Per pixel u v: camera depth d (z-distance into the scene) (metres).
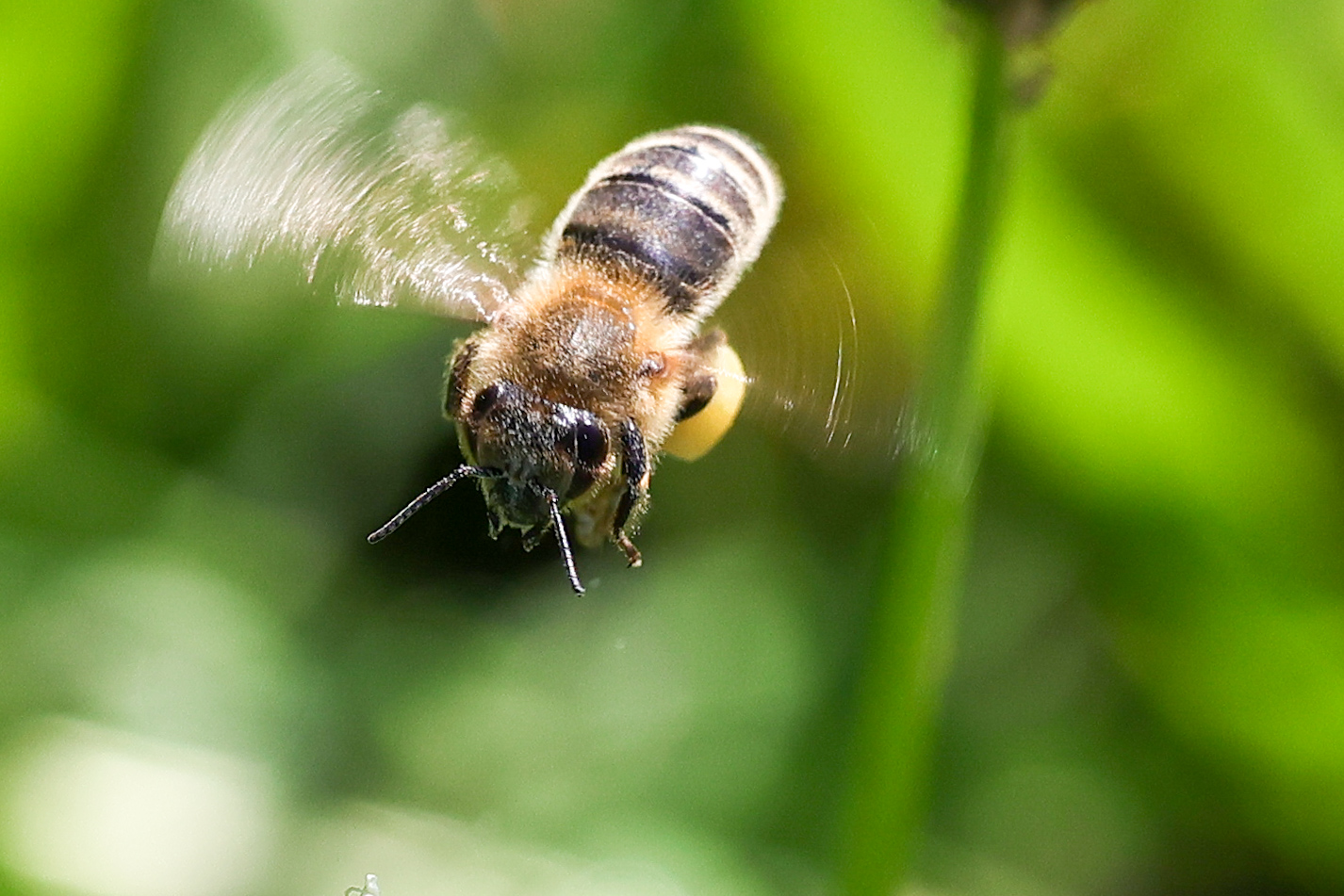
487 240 0.13
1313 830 0.14
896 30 0.14
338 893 0.14
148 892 0.14
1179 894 0.14
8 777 0.14
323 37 0.15
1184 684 0.15
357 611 0.15
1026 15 0.12
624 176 0.13
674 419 0.13
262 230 0.13
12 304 0.15
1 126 0.15
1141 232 0.14
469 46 0.15
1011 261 0.14
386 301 0.13
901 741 0.13
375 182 0.13
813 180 0.14
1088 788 0.15
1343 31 0.14
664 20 0.15
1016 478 0.15
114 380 0.15
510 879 0.14
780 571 0.15
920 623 0.13
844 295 0.13
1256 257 0.14
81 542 0.15
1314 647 0.14
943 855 0.15
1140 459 0.14
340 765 0.15
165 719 0.14
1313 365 0.14
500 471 0.12
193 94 0.15
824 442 0.12
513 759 0.15
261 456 0.15
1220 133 0.14
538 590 0.15
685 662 0.15
